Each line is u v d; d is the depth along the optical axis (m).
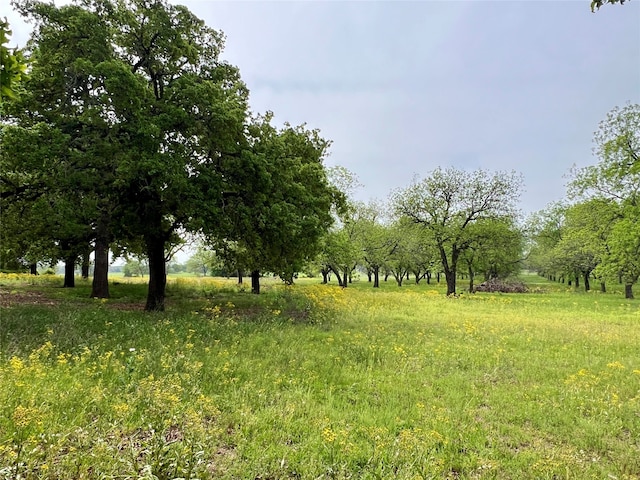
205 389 5.72
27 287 19.31
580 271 45.91
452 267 31.27
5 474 2.96
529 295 33.25
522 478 3.84
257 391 5.65
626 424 5.23
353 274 52.12
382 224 46.00
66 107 11.73
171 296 19.17
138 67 13.14
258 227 13.23
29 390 4.82
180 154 11.90
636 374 7.66
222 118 11.62
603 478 3.86
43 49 11.42
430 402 5.77
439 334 11.38
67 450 3.66
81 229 13.09
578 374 7.41
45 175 11.06
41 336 8.16
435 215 31.66
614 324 14.84
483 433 4.79
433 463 3.78
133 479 3.04
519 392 6.39
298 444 4.21
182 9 12.99
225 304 15.87
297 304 16.66
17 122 11.48
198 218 11.73
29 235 14.68
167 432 4.35
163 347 7.47
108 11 12.18
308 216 13.98
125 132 11.43
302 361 7.62
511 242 32.41
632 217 24.78
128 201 13.00
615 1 3.64
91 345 7.43
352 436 4.34
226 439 4.25
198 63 13.87
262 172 12.55
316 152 17.48
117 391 5.23
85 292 18.62
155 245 13.41
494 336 11.32
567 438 4.79
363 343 9.45
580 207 29.36
